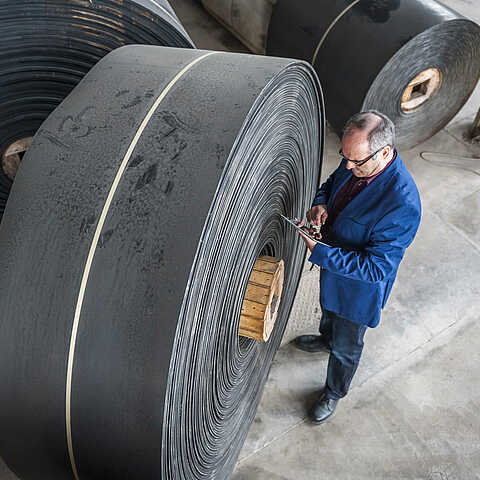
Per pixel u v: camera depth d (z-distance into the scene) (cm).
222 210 153
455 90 421
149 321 138
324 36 386
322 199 239
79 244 144
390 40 358
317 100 235
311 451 262
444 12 367
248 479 251
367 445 265
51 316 143
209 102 155
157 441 146
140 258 140
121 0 204
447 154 429
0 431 160
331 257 208
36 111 219
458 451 264
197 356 164
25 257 147
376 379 290
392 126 192
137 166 148
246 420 255
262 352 258
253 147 168
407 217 198
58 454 160
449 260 347
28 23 193
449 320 317
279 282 213
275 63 172
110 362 141
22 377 148
